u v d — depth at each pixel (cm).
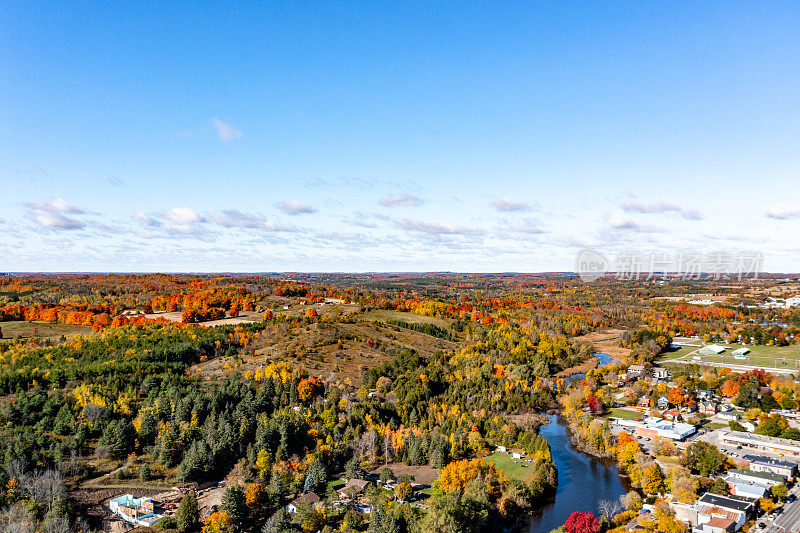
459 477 14112
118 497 13138
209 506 13100
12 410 15750
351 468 15150
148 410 16375
